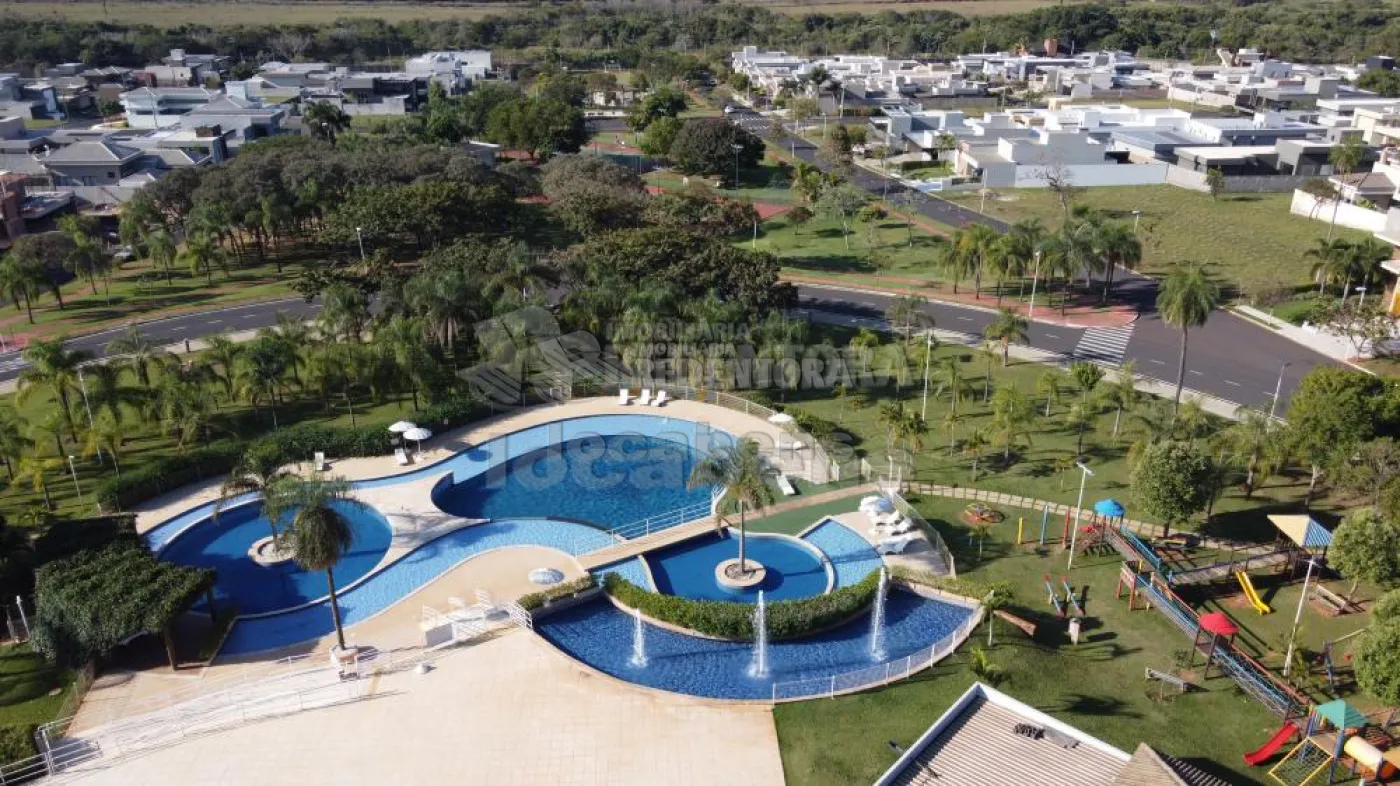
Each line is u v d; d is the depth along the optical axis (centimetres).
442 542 5706
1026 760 3781
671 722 4147
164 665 4600
